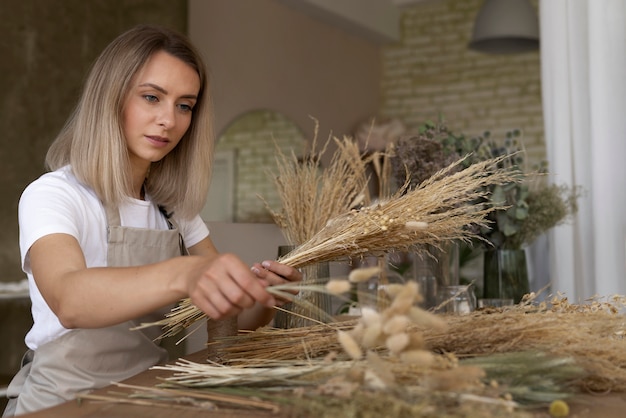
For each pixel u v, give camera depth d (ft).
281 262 5.56
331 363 3.66
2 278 13.41
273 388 3.61
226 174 17.69
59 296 4.17
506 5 15.51
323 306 5.77
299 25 21.12
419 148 8.14
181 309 5.06
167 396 3.66
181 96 5.78
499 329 3.81
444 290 7.04
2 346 12.82
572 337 3.77
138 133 5.73
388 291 3.08
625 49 10.00
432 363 3.15
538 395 3.37
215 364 4.30
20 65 13.80
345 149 7.36
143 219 6.18
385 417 2.71
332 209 6.79
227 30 18.25
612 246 9.96
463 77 24.82
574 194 10.14
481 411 2.81
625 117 10.00
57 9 14.39
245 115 18.66
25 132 13.88
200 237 6.95
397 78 25.62
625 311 5.98
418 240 5.59
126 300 3.91
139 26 5.80
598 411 3.47
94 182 5.63
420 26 25.39
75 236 4.97
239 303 3.66
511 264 9.50
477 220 5.68
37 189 5.40
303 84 21.18
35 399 5.20
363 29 23.38
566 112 10.73
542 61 11.02
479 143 9.95
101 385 5.34
